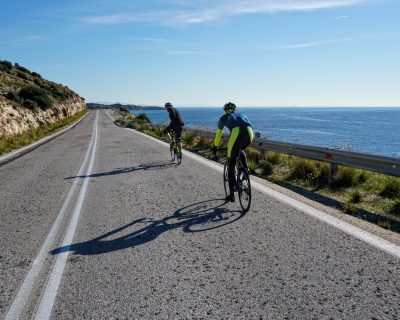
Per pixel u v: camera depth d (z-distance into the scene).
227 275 3.96
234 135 6.40
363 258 4.27
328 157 8.63
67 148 18.81
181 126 12.34
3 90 45.03
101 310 3.36
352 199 7.12
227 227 5.54
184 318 3.18
